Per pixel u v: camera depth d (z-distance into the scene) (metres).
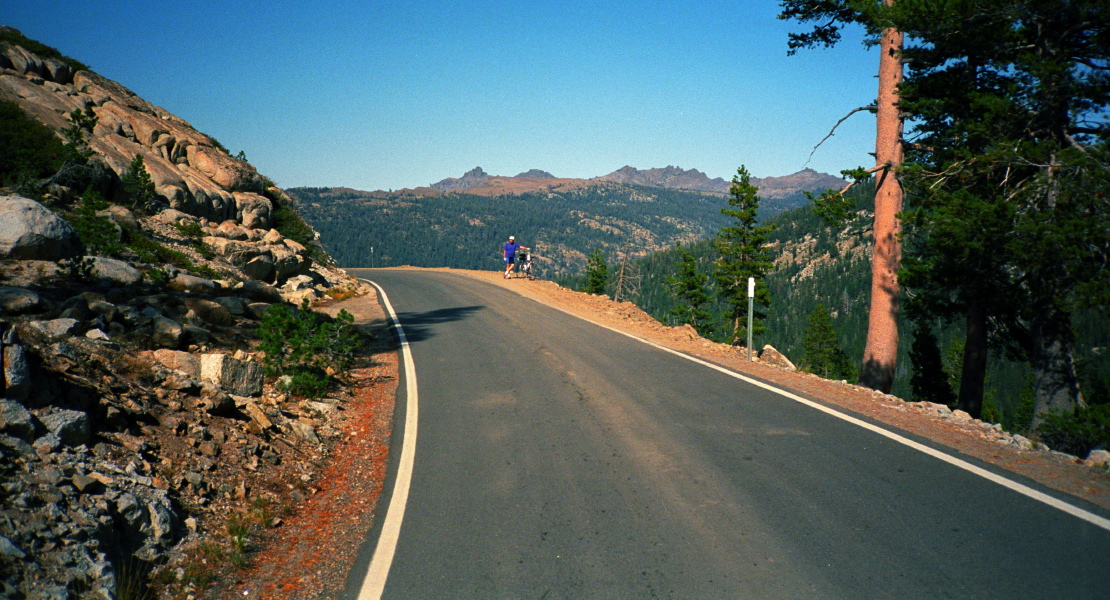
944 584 3.97
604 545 4.70
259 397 7.94
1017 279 14.64
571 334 15.06
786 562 4.34
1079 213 12.34
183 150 24.36
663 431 7.42
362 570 4.46
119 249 13.75
